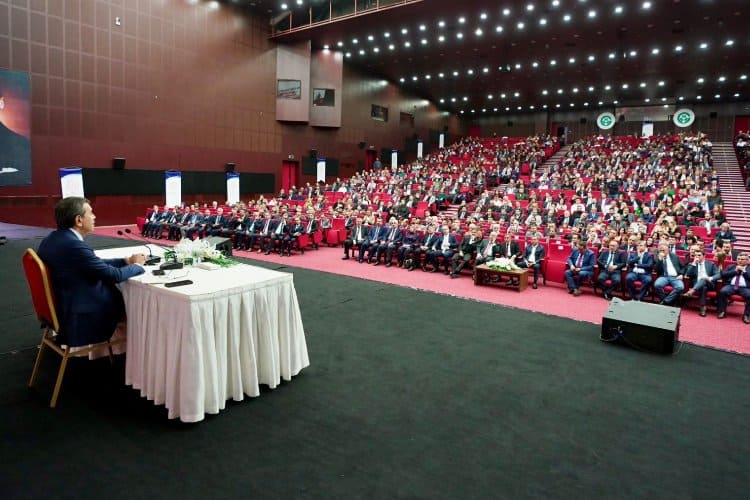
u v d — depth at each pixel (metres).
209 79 19.98
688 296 7.29
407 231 10.84
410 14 17.78
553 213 13.82
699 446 3.12
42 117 15.13
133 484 2.49
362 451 2.90
